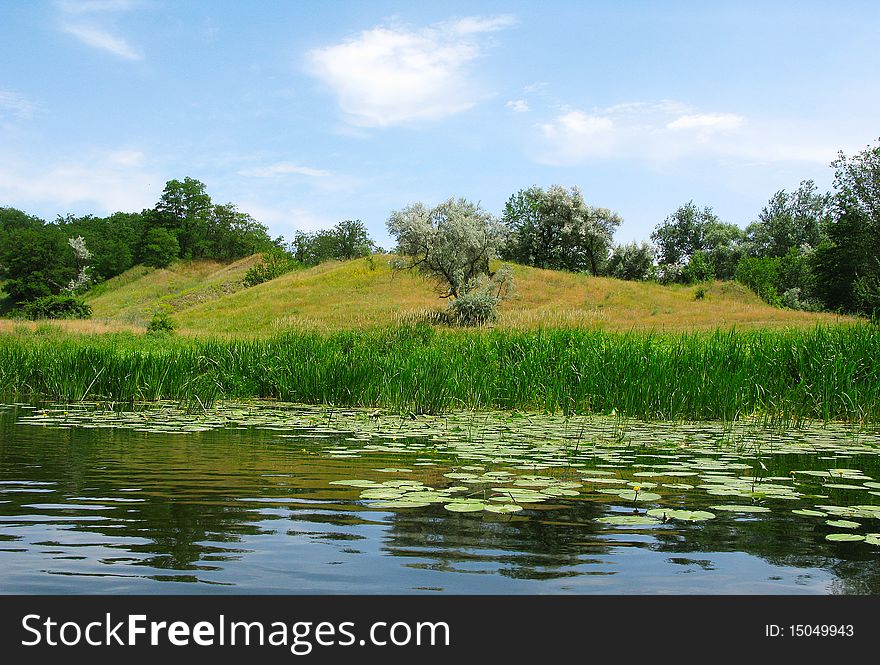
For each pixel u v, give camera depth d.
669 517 3.74
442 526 3.56
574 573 2.85
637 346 11.09
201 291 68.69
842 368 9.26
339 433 7.47
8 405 10.39
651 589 2.68
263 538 3.31
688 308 43.44
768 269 64.56
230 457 5.73
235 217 103.88
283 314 46.59
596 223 69.50
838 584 2.74
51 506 3.94
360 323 41.38
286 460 5.57
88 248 100.25
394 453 6.00
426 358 11.34
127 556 3.02
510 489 4.41
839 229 49.81
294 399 11.79
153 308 63.72
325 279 53.81
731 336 10.96
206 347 14.67
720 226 90.69
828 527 3.60
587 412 9.95
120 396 11.45
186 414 9.40
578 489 4.47
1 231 108.88
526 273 51.16
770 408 9.43
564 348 11.86
